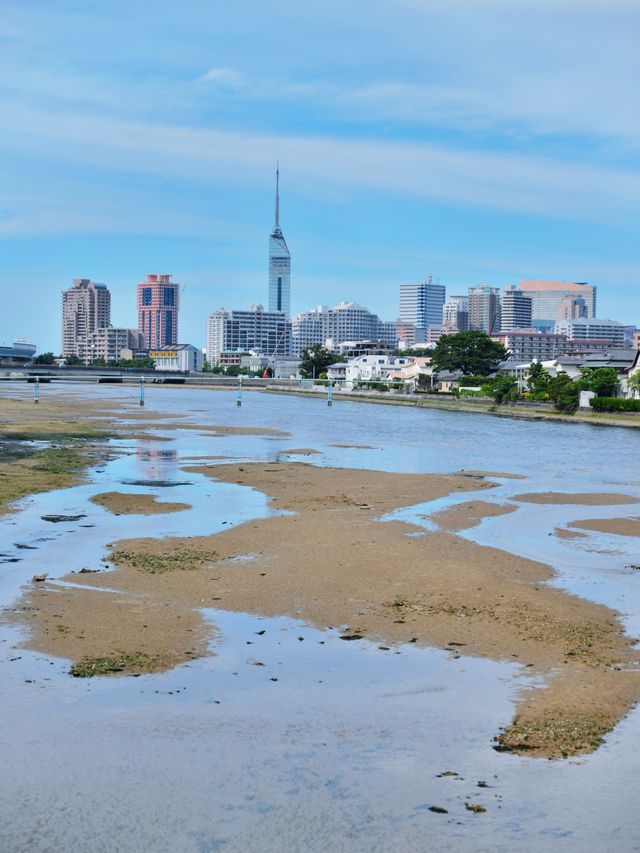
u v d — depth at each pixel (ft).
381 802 46.44
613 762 51.03
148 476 176.86
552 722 56.49
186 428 309.22
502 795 47.19
